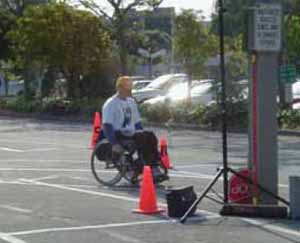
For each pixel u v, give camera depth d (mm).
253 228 11328
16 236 10961
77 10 43219
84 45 42969
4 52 52469
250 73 12328
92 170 16766
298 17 33219
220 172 12344
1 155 22406
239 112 32594
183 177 17266
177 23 39781
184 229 11312
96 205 13523
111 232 11188
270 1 12117
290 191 11977
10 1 52281
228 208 12227
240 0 12273
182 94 39219
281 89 32125
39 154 22594
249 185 12453
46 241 10625
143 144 15711
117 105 16203
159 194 14727
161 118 35719
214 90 35875
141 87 47406
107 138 16125
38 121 40281
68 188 15641
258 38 12070
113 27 43844
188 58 39531
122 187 15750
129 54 49781
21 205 13539
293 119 31156
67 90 45844
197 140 27625
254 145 12344
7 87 60625
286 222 11734
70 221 12023
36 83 50500
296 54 32500
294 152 22922
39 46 42969
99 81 45031
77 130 32844
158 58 58812
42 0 51750
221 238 10680
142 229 11359
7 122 39281
